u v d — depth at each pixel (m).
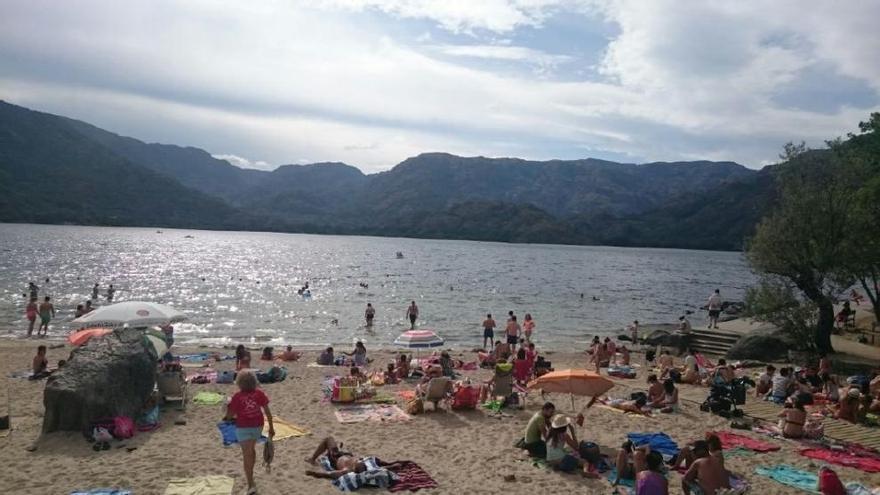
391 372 18.62
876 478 10.56
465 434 12.80
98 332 15.71
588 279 75.62
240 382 8.95
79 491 8.91
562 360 24.44
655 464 8.66
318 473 9.85
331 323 33.56
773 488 9.97
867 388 16.41
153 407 13.22
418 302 44.38
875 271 26.39
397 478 9.78
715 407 15.02
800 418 12.91
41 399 14.45
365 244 187.88
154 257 84.44
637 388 18.72
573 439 10.81
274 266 78.12
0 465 9.98
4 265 60.00
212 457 10.66
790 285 24.02
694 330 28.39
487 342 29.38
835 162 23.78
